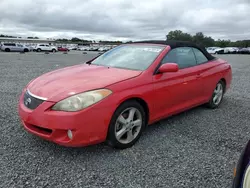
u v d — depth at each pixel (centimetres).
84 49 6738
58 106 272
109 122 290
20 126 384
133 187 242
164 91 358
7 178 249
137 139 336
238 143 350
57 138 276
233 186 195
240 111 506
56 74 351
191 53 441
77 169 270
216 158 304
